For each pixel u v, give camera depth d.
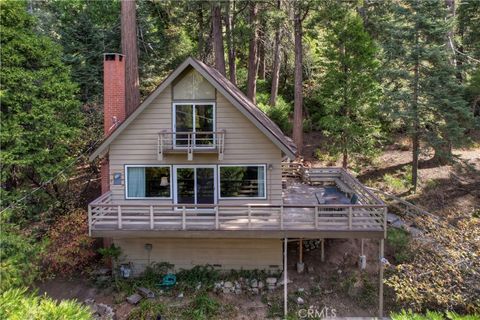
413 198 18.28
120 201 13.19
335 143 20.42
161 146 12.23
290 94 29.22
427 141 18.48
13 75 13.30
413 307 11.30
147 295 12.11
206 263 13.23
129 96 15.60
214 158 12.91
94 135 18.06
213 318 11.16
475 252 10.38
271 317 11.27
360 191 14.02
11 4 13.38
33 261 12.26
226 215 12.83
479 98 20.62
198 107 12.75
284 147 12.16
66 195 16.42
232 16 25.00
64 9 23.55
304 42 25.88
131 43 15.59
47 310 5.80
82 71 22.05
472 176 19.45
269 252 13.10
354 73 18.78
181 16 25.89
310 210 13.13
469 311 9.68
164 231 11.64
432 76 17.97
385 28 20.11
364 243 14.88
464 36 22.86
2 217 12.68
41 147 14.64
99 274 13.30
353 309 11.65
